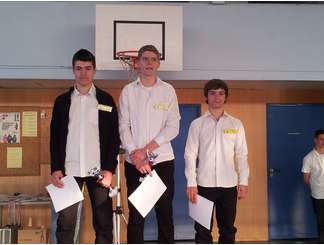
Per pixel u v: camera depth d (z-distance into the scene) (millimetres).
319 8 3643
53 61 3430
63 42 3445
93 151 2195
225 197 2490
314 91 4617
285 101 4570
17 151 4203
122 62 3219
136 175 2246
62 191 2152
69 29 3455
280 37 3602
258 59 3574
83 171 2172
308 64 3615
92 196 2197
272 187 4523
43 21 3439
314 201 3904
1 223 4027
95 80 3518
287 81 3723
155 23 3270
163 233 2240
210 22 3557
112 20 3240
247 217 4465
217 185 2473
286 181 4543
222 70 3541
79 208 2209
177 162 4410
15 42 3404
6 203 3723
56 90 4258
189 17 3541
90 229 4098
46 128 4242
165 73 3488
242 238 4441
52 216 3758
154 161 2207
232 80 3607
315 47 3629
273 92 4555
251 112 4523
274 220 4504
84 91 2234
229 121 2561
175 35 3279
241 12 3580
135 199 2131
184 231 4391
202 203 2438
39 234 3916
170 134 2227
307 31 3629
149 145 2170
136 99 2283
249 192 4488
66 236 2178
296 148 4578
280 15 3607
